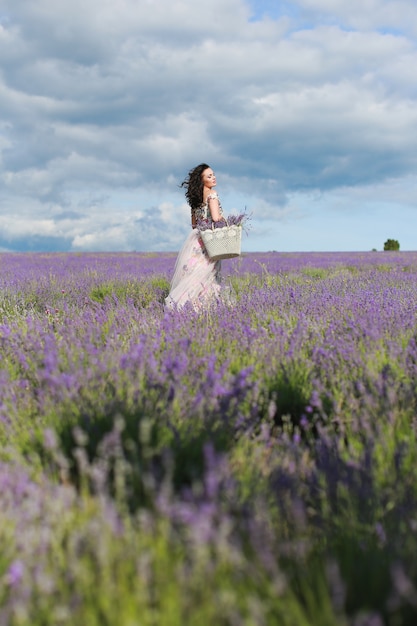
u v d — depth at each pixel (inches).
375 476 93.7
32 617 61.4
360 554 75.7
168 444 102.1
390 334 173.2
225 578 64.8
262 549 67.1
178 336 174.2
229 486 83.4
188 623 58.2
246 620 58.2
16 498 83.6
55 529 76.2
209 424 110.3
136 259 812.6
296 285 342.0
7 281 420.2
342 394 129.6
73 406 117.0
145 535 70.5
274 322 193.9
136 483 88.4
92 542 69.1
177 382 125.6
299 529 80.5
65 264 661.3
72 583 65.2
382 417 116.0
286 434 113.4
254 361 152.6
